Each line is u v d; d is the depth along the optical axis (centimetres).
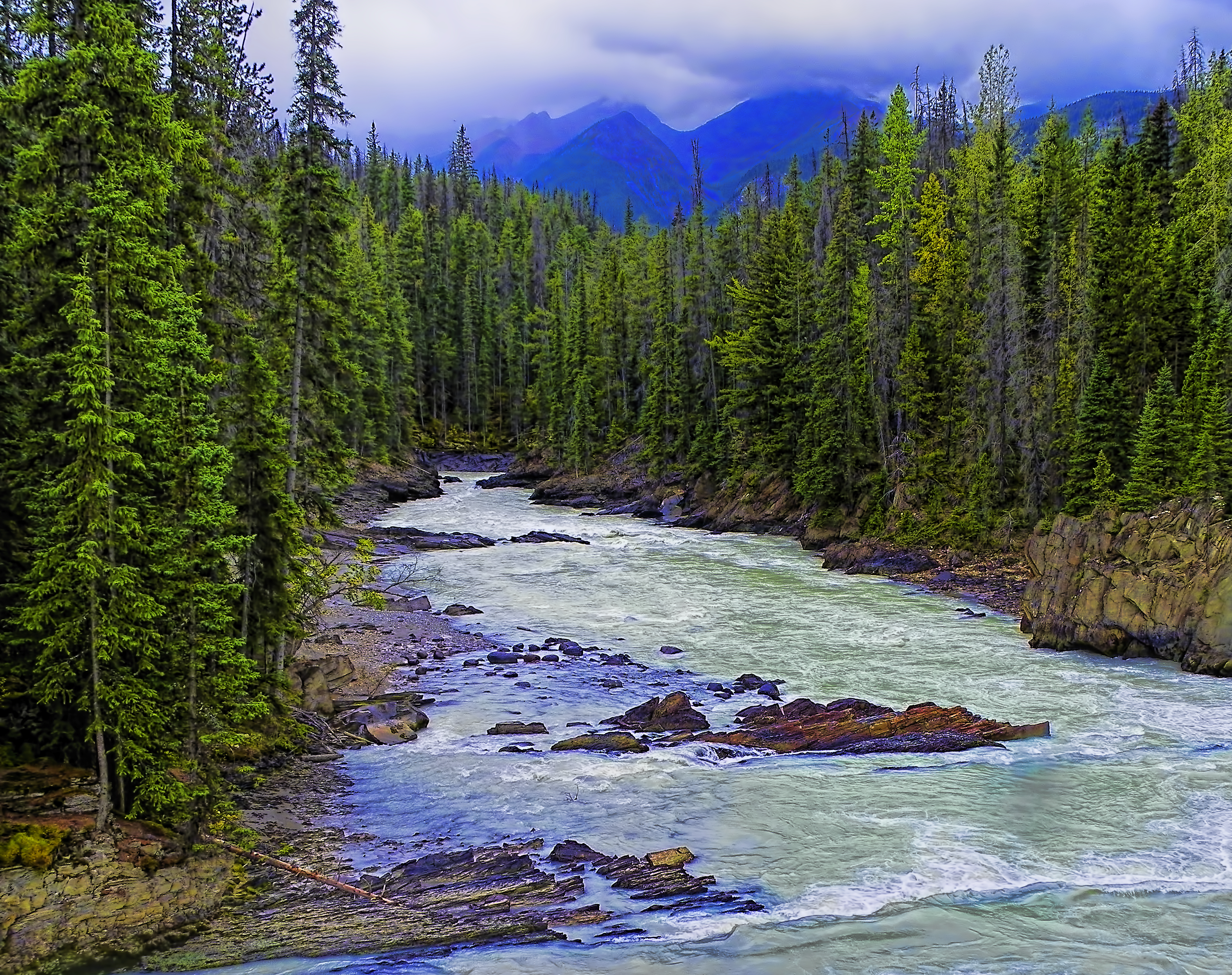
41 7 1570
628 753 2191
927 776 2023
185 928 1389
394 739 2284
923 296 5453
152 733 1509
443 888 1527
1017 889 1530
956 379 5181
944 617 3669
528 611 3784
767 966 1303
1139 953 1342
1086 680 2758
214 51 2309
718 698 2617
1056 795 1909
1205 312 4231
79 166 1536
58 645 1424
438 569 4747
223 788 1800
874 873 1581
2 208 1688
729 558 5159
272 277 2534
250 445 2020
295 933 1391
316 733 2222
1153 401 3650
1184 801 1875
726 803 1883
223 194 2355
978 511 4697
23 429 1655
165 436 1566
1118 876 1573
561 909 1463
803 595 4103
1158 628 2961
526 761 2142
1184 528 3084
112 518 1439
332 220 2519
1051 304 4725
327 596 2502
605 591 4203
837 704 2481
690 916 1445
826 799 1903
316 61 2447
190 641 1562
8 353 1670
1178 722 2359
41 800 1530
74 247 1520
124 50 1548
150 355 1505
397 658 3028
